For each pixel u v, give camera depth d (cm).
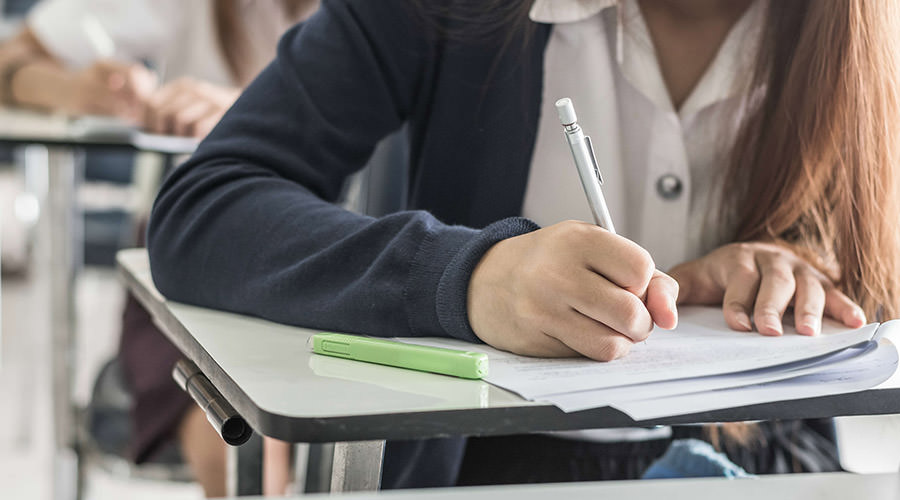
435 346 79
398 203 136
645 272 75
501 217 119
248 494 109
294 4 246
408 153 127
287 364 73
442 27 117
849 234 105
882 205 104
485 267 79
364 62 115
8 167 562
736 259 99
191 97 219
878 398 69
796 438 127
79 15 272
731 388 69
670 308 76
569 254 76
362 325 83
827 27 105
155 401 157
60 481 195
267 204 96
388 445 122
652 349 79
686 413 63
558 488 58
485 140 118
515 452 127
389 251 84
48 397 322
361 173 136
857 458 90
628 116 121
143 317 172
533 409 63
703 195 119
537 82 117
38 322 363
